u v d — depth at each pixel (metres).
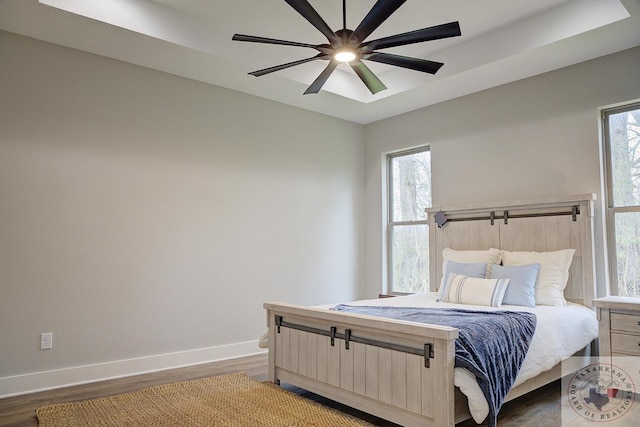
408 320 2.82
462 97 4.82
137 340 3.91
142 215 3.99
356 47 2.66
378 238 5.66
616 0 3.23
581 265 3.75
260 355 4.59
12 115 3.40
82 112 3.72
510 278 3.73
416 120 5.27
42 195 3.51
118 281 3.84
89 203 3.72
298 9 2.35
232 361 4.32
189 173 4.30
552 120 4.11
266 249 4.83
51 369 3.48
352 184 5.74
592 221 3.76
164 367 4.03
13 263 3.37
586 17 3.36
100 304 3.73
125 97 3.94
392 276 5.58
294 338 3.25
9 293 3.34
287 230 5.02
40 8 3.06
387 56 2.76
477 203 4.45
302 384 3.16
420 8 3.50
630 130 3.76
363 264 5.79
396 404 2.49
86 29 3.35
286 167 5.06
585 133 3.90
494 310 3.28
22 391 3.34
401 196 5.55
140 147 4.01
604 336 3.18
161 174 4.12
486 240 4.40
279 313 3.41
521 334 2.76
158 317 4.04
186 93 4.32
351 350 2.78
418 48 4.22
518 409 2.95
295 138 5.17
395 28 3.82
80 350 3.62
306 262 5.18
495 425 2.34
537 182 4.19
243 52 3.95
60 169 3.59
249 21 3.74
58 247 3.56
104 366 3.72
